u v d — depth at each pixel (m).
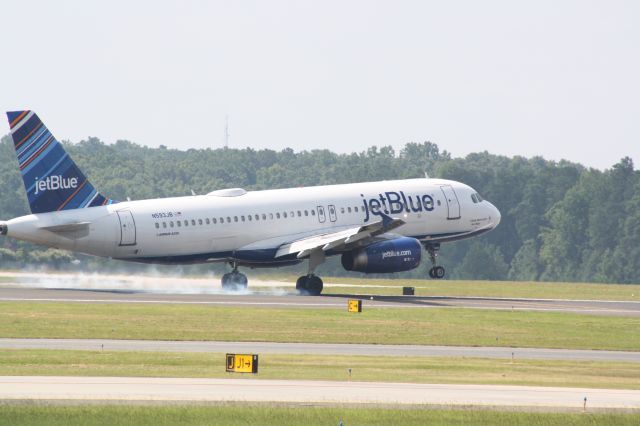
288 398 111.88
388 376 131.62
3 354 144.12
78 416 101.19
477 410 108.12
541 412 108.06
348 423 101.62
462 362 148.88
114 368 132.38
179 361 140.12
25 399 107.31
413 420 103.31
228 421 101.06
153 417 101.62
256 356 129.50
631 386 129.88
